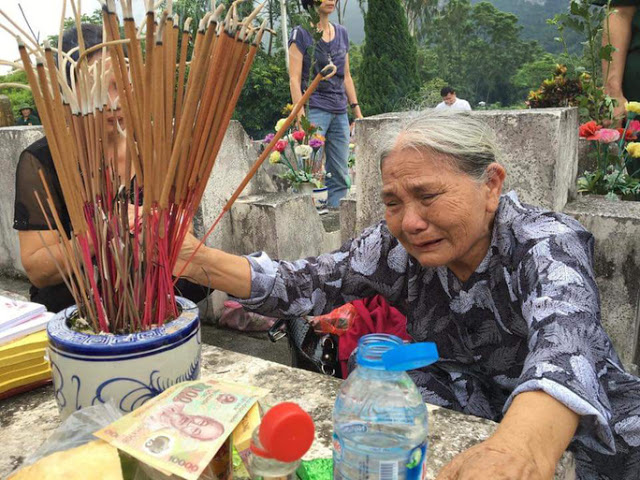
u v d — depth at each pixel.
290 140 3.91
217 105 0.85
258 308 1.35
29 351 1.16
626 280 2.03
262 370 1.25
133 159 0.86
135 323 0.91
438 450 0.95
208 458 0.64
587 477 1.31
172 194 0.89
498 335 1.26
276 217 2.80
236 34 0.82
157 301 0.93
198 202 0.91
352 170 5.13
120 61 0.81
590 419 0.82
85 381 0.85
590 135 2.47
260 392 0.78
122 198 0.89
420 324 1.37
